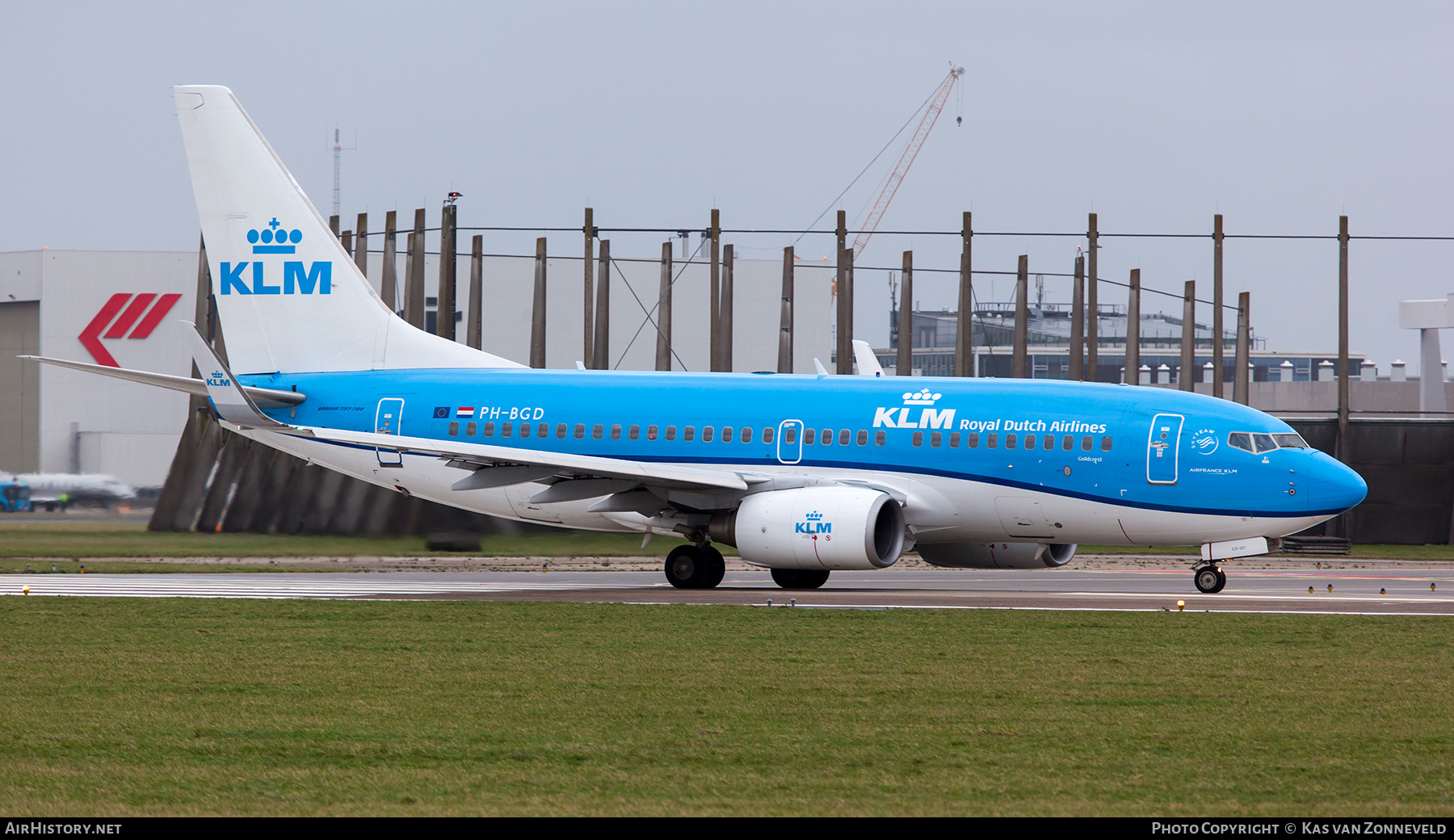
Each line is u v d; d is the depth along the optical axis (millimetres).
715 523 103062
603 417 107562
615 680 53562
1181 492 95188
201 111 117312
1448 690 51531
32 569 122000
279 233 116812
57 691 50938
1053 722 45062
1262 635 67750
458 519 135750
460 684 52531
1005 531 100312
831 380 105312
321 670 56125
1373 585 107812
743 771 37906
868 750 40688
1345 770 38250
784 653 61406
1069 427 97438
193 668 56812
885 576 126062
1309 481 92688
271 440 116375
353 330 115938
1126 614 77500
